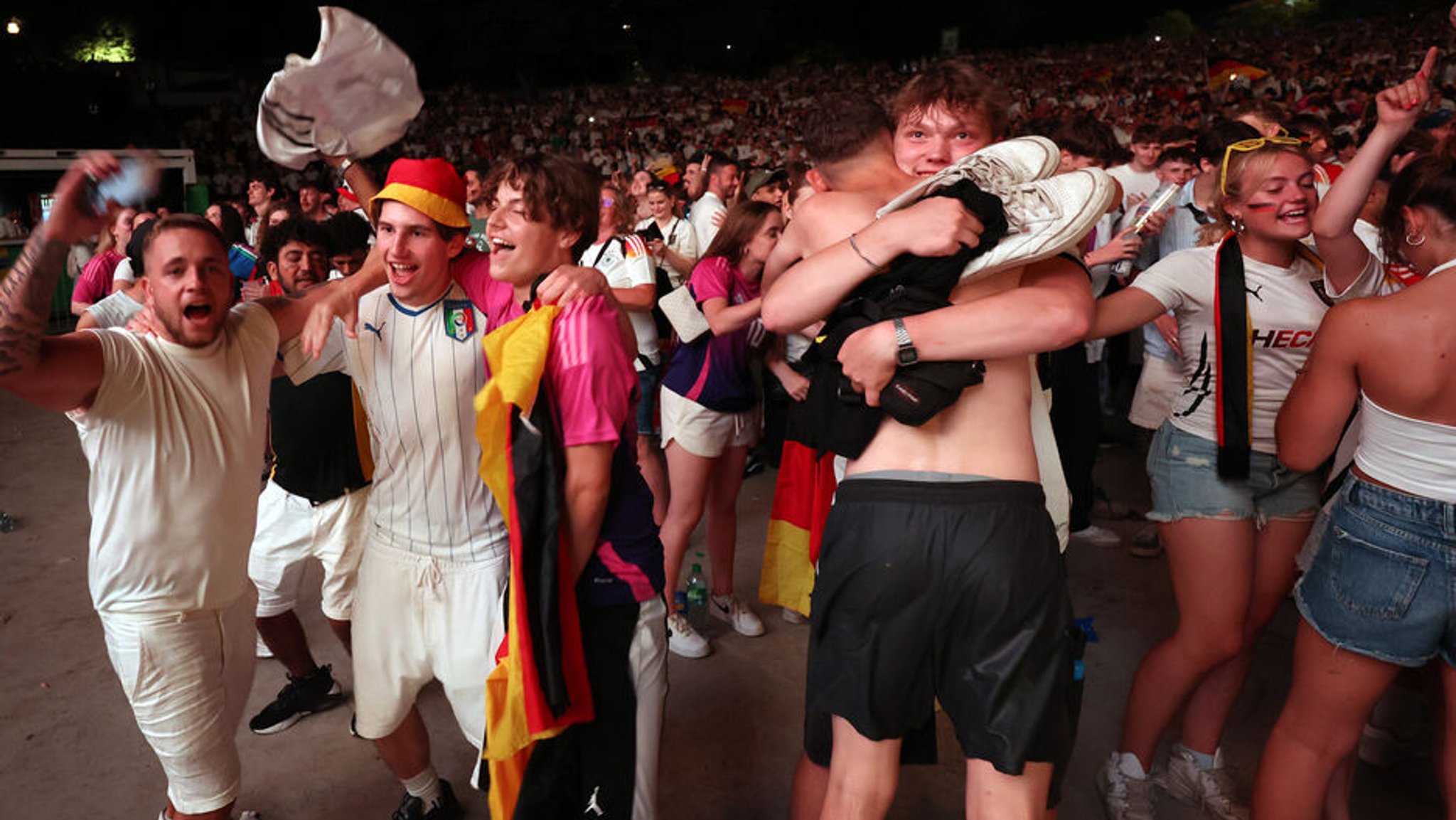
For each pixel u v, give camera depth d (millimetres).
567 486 1945
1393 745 2945
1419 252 2074
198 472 2117
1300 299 2479
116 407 2014
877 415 1765
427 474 2287
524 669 1907
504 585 2330
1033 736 1709
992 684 1720
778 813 2838
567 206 2105
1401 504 2039
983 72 2082
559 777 2016
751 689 3510
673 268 5387
